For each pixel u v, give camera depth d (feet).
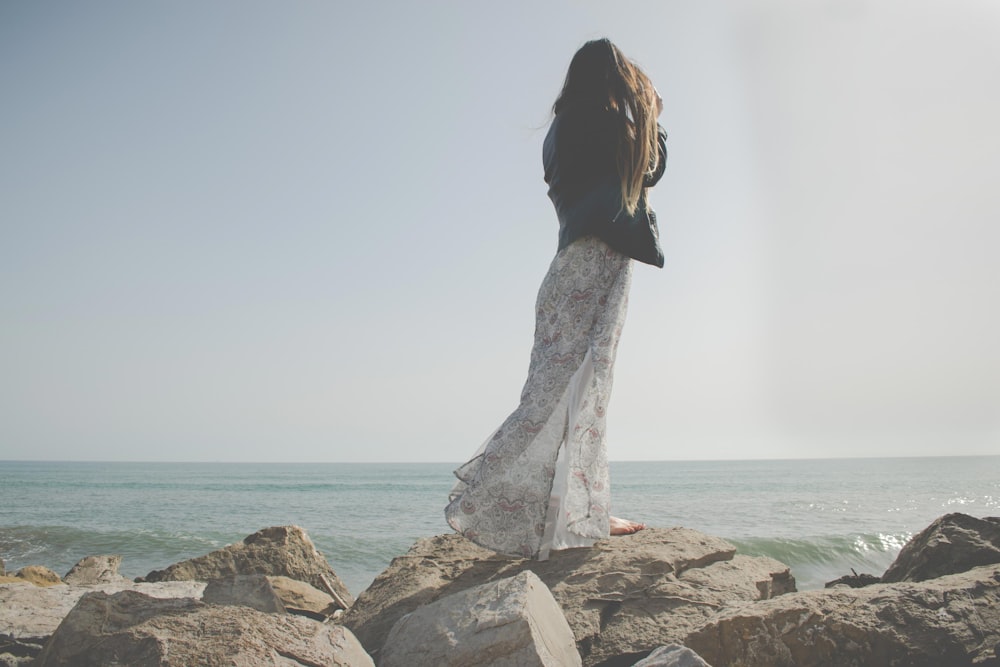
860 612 7.98
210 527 79.46
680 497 134.10
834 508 104.01
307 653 6.95
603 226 10.50
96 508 111.96
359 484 209.36
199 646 6.68
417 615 8.15
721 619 8.10
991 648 7.59
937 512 96.89
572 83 11.23
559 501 10.26
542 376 10.56
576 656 7.97
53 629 11.93
